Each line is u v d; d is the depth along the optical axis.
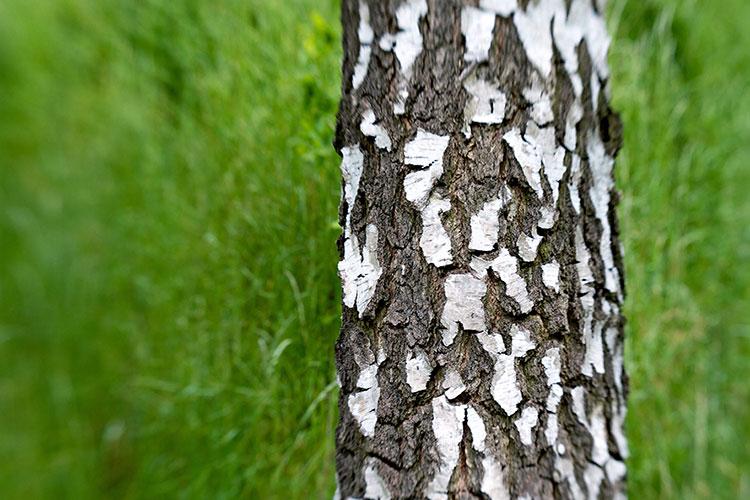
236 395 1.61
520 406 1.33
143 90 1.97
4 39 2.35
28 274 2.23
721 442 1.70
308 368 1.53
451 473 1.32
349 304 1.35
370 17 1.34
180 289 1.74
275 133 1.61
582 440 1.36
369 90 1.34
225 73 1.73
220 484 1.66
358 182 1.35
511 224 1.33
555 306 1.34
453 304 1.32
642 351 1.63
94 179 2.12
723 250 1.75
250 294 1.60
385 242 1.34
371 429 1.34
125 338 1.96
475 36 1.32
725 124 1.80
